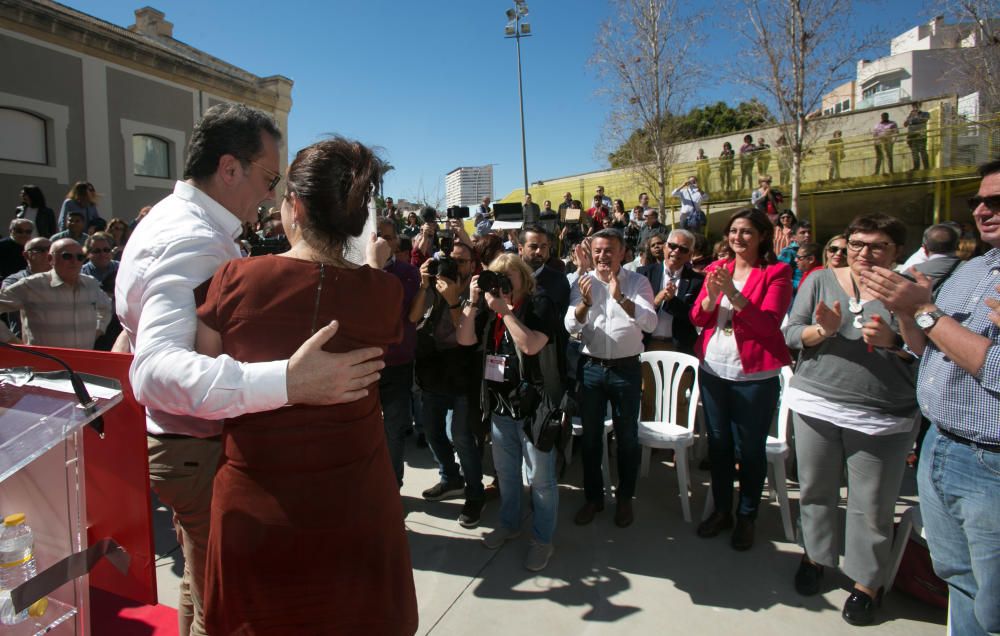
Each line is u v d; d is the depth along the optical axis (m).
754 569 2.84
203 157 1.48
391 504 1.29
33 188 7.48
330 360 1.11
